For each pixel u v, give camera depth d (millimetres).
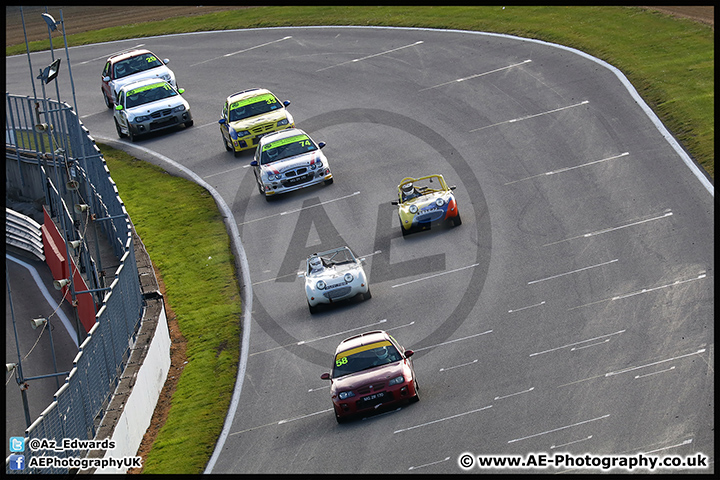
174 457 55688
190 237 92250
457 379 57500
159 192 103750
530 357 58469
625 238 74000
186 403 62938
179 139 117375
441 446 49188
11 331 85875
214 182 103625
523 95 110750
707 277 64375
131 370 60969
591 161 91125
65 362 79000
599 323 61125
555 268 71188
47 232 97438
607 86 108250
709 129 91750
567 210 81625
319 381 61875
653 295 63531
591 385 53031
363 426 53656
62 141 87125
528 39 127688
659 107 99812
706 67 107562
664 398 49719
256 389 62844
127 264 68000
